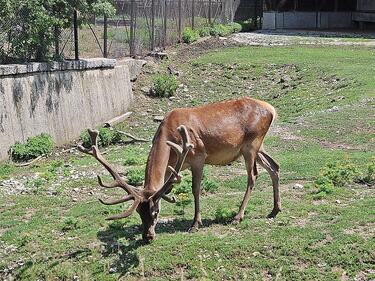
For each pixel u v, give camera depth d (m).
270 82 25.59
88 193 13.03
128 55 26.64
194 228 9.76
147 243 9.29
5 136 16.95
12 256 9.90
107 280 8.80
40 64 18.39
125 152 16.89
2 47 18.20
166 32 30.64
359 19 38.53
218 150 9.58
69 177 14.30
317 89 23.09
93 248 9.61
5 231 11.02
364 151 14.42
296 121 17.83
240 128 9.68
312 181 12.41
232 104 9.80
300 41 32.78
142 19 27.72
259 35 35.72
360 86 21.61
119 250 9.34
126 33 26.39
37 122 18.23
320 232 9.36
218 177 13.26
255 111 9.83
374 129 16.08
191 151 9.44
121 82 23.03
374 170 11.84
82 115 20.42
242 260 8.84
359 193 11.24
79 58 21.45
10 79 17.27
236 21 40.84
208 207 11.03
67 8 19.16
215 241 9.25
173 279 8.66
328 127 16.66
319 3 39.69
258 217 10.25
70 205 12.29
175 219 10.45
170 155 9.30
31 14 17.91
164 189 8.66
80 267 9.21
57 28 19.52
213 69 27.41
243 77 26.41
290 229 9.48
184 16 32.91
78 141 19.72
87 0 19.95
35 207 12.29
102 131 18.88
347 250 8.81
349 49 29.66
